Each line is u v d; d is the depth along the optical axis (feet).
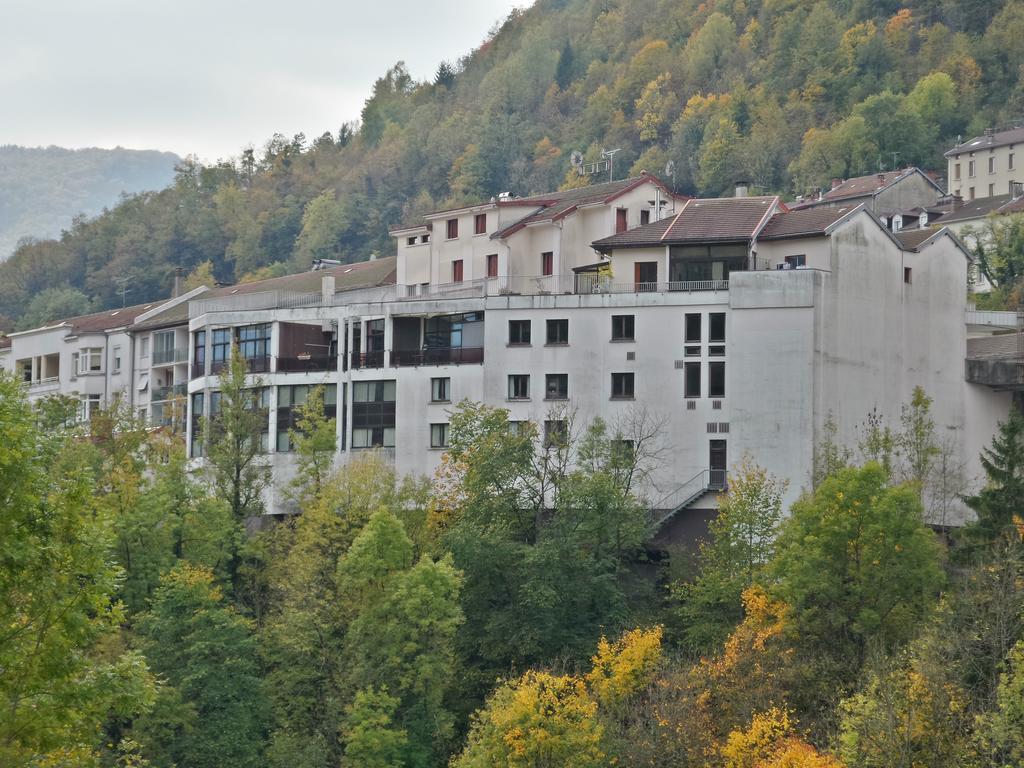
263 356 471.62
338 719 329.72
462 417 394.73
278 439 460.14
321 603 350.02
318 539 366.63
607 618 350.02
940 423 428.97
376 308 447.83
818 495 336.90
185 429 500.33
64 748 181.47
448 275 486.79
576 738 284.61
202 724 324.80
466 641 354.33
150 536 369.09
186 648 333.62
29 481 176.96
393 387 442.50
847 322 410.11
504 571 360.89
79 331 592.19
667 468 407.85
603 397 416.87
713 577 349.61
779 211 442.09
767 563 346.95
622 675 311.88
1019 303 651.66
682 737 281.54
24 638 176.35
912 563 323.78
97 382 583.99
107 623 183.62
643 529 374.02
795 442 399.24
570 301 422.82
